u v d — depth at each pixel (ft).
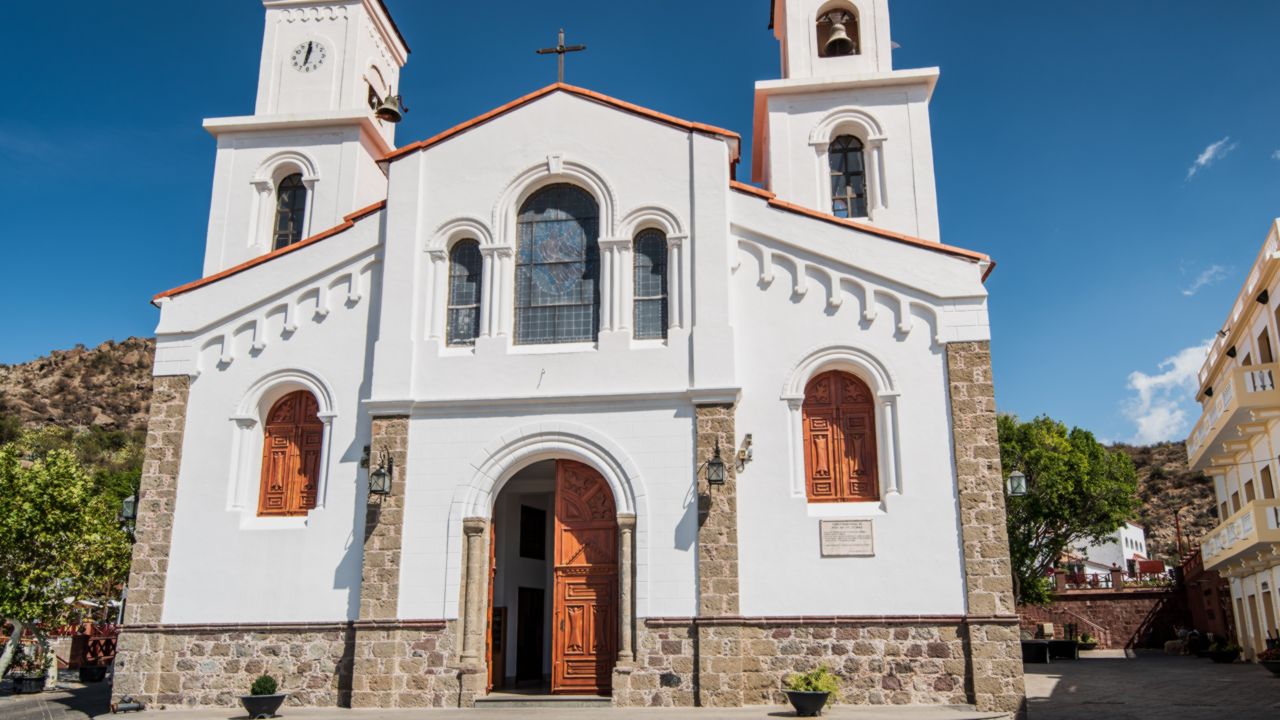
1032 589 142.20
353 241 66.54
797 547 57.06
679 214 63.41
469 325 64.69
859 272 61.00
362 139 85.15
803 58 82.99
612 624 59.52
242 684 59.62
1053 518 143.23
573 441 60.49
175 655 60.59
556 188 66.64
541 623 76.95
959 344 58.65
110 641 104.47
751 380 60.29
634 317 63.10
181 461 64.03
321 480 62.44
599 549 60.64
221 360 65.62
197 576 61.77
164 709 59.52
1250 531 101.76
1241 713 56.59
